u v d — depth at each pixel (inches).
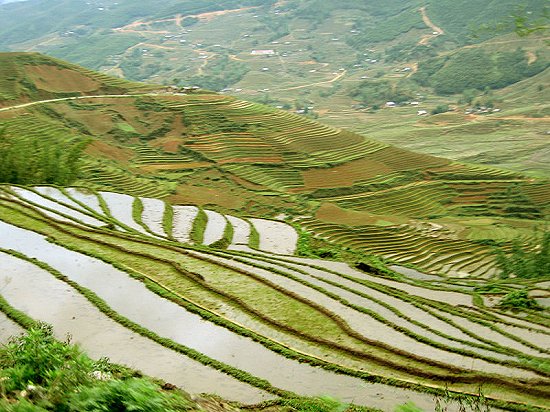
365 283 837.8
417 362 543.2
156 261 807.1
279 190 2810.0
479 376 501.7
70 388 296.7
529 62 6732.3
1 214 999.0
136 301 647.1
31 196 1243.2
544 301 954.7
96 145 3068.4
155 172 2910.9
